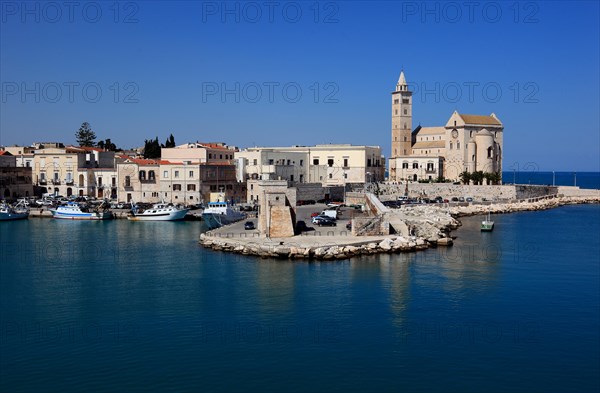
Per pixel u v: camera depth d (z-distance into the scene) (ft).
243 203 583.17
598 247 363.35
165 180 574.56
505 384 165.68
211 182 581.12
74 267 300.81
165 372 172.14
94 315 221.87
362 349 188.44
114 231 430.20
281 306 230.48
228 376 169.89
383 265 299.79
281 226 354.74
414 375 170.60
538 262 312.29
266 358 181.37
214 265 300.40
